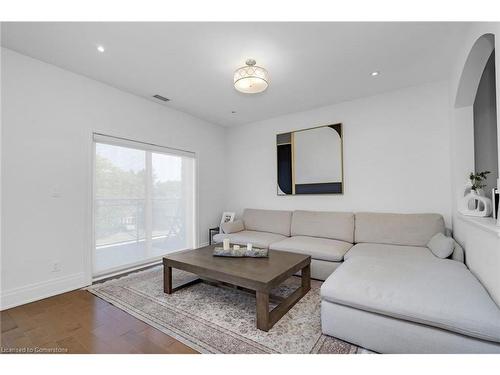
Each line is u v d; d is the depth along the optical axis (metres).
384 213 3.18
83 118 2.78
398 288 1.60
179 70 2.67
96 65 2.56
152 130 3.55
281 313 2.00
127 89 3.15
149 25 1.94
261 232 3.97
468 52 1.97
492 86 2.51
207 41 2.15
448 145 2.89
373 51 2.31
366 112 3.43
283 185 4.16
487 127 2.54
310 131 3.89
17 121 2.29
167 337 1.72
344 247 2.95
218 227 4.73
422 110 3.05
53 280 2.48
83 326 1.87
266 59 2.45
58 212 2.55
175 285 2.71
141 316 2.02
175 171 4.05
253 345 1.62
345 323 1.64
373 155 3.38
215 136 4.73
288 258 2.47
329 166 3.71
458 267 1.99
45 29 1.98
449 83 2.83
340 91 3.24
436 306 1.38
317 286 2.65
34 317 2.02
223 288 2.60
